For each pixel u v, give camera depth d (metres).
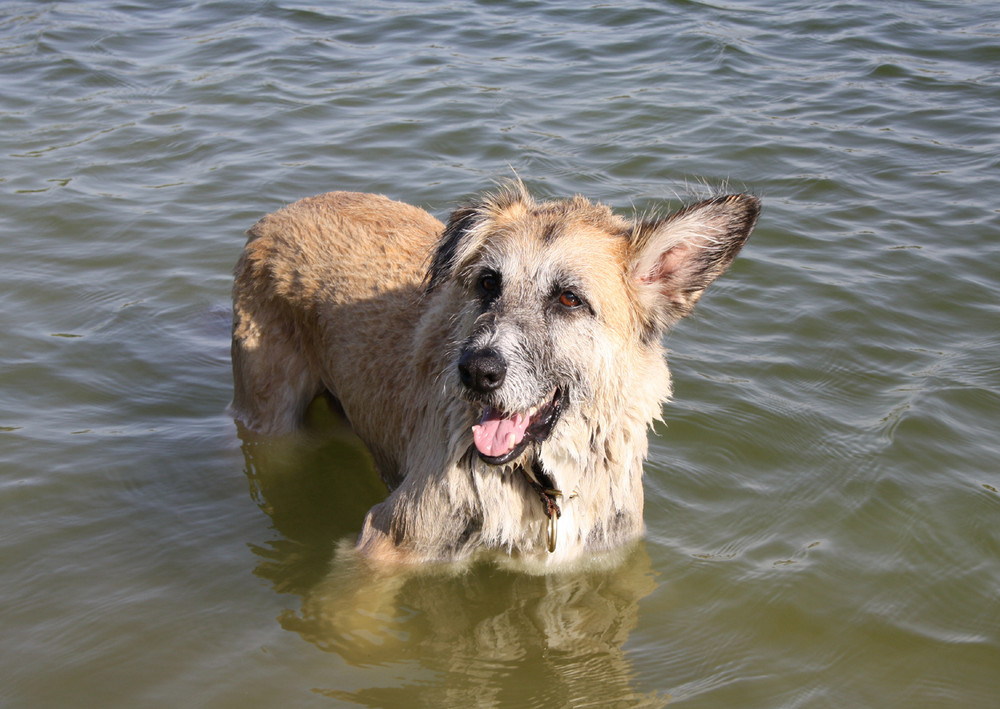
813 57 3.66
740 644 1.90
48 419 2.22
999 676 1.85
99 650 1.87
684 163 2.81
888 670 1.86
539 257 1.90
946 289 2.46
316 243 2.19
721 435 2.19
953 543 2.01
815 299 2.44
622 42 3.79
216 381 2.33
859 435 2.17
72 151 2.96
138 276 2.53
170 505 2.09
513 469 1.96
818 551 2.01
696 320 2.40
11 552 1.99
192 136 3.04
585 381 1.91
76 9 4.30
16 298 2.46
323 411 2.28
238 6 4.30
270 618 1.92
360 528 2.08
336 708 1.82
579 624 1.93
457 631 1.92
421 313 2.08
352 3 4.34
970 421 2.19
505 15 4.14
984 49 3.70
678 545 2.03
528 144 2.92
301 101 3.29
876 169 2.82
